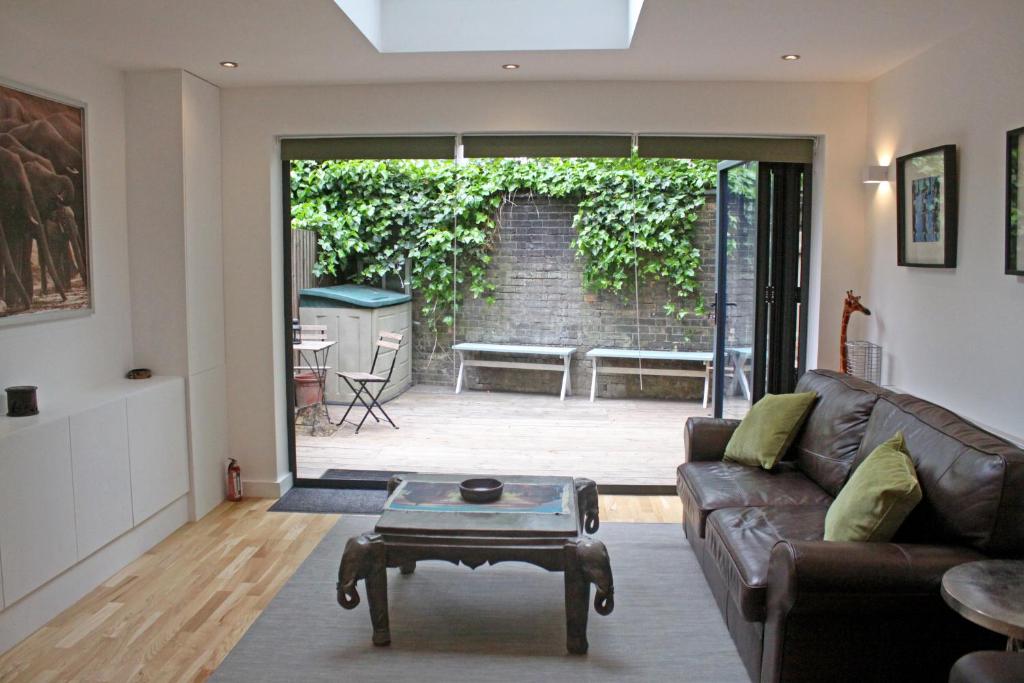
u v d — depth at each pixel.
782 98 4.44
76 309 3.78
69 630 3.10
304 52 3.80
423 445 6.00
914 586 2.29
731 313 5.43
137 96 4.16
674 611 3.30
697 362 7.24
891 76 4.13
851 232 4.51
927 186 3.68
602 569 2.87
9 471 2.93
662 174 7.05
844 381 3.68
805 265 4.73
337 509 4.58
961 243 3.44
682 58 3.91
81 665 2.83
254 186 4.59
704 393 7.24
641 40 3.58
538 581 3.59
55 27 3.38
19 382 3.41
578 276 7.34
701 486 3.57
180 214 4.18
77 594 3.37
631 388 7.39
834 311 4.55
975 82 3.30
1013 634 1.83
